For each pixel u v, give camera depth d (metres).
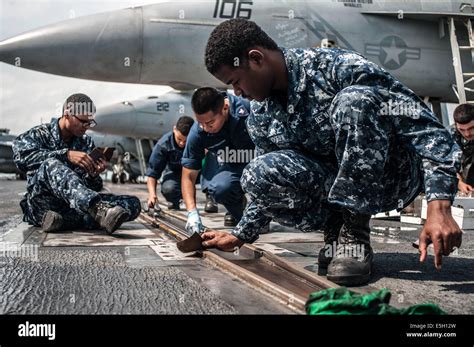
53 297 1.98
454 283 2.29
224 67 2.16
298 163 2.41
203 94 3.62
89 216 4.21
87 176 4.18
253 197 2.48
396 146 2.29
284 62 2.29
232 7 8.23
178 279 2.32
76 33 7.88
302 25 8.33
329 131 2.33
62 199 4.11
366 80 2.20
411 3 8.87
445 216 1.83
